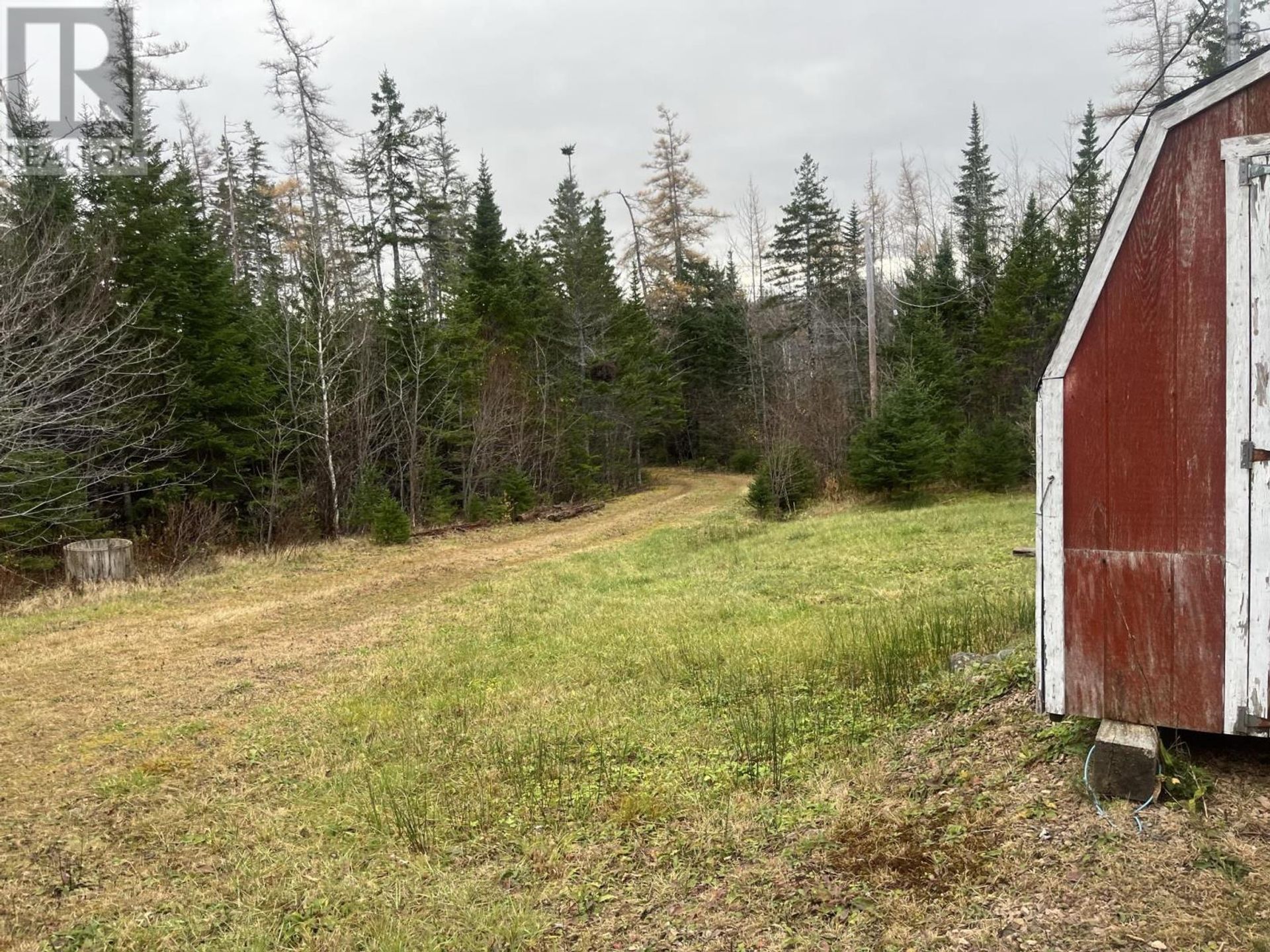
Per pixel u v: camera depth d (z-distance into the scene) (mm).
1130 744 3943
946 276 31250
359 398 22391
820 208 44625
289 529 19719
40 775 6273
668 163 46250
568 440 33312
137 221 17594
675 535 20625
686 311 48219
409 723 7086
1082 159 30922
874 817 4430
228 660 9742
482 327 31156
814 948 3426
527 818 5066
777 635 8914
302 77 27172
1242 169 3732
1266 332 3729
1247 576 3830
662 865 4348
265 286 28703
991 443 23422
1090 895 3391
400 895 4234
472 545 20359
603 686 7762
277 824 5230
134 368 17016
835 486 24875
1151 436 4023
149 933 4027
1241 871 3350
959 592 10422
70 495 15875
